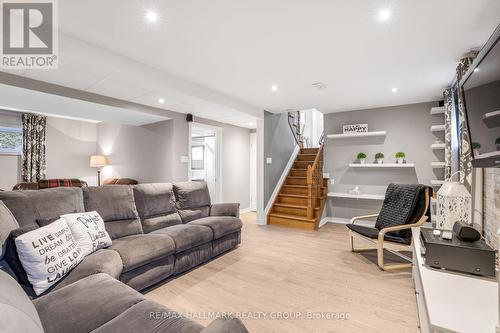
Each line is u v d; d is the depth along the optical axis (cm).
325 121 538
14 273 165
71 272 178
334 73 310
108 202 263
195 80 334
